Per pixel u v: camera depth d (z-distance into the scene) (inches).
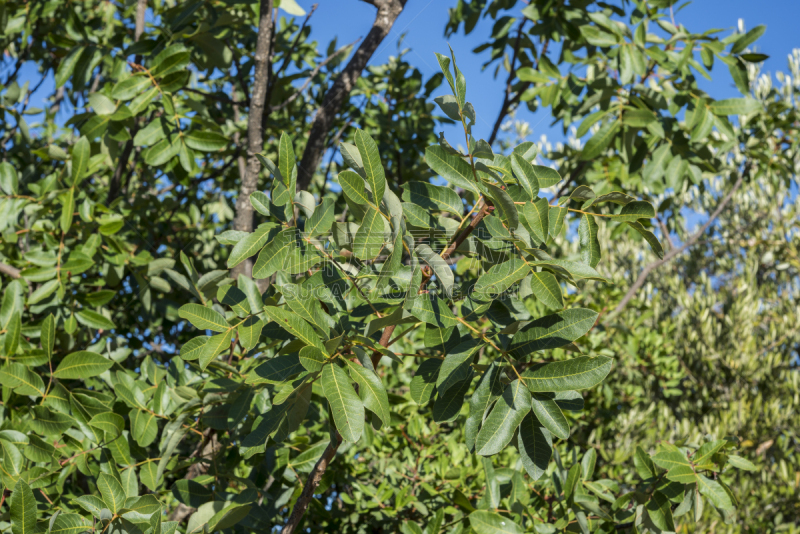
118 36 100.7
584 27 112.6
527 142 54.1
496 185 42.1
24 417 79.7
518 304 53.6
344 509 116.6
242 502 63.7
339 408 41.1
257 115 100.0
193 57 108.1
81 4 153.3
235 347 72.7
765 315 336.8
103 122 88.3
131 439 76.0
